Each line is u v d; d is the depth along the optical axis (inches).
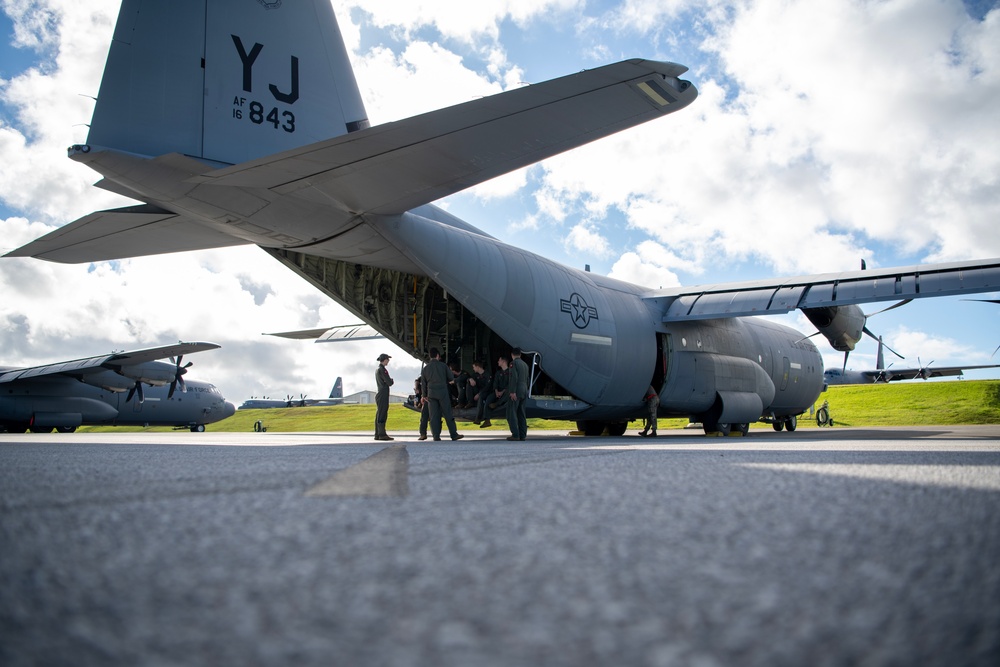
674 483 113.0
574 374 464.4
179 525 71.6
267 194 317.7
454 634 39.1
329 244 384.2
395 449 260.2
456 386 482.6
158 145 284.4
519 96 235.9
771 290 517.7
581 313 465.4
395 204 331.0
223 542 63.4
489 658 35.3
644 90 237.0
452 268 394.0
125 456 196.7
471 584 49.9
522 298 428.5
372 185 305.6
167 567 53.9
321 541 64.2
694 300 537.6
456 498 94.0
